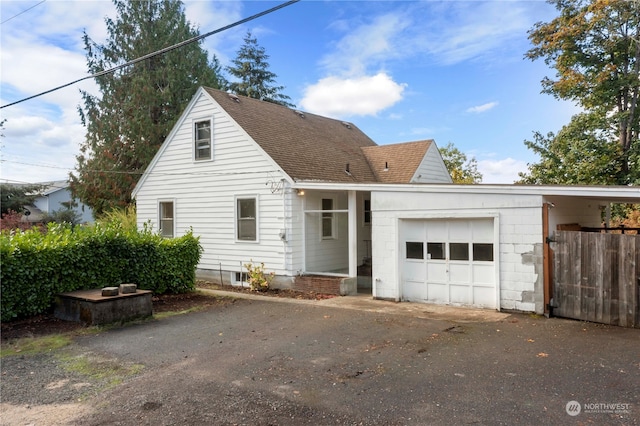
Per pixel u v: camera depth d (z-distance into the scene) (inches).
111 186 928.9
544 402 171.3
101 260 390.9
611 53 663.1
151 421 160.4
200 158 580.1
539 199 335.6
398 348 252.5
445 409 166.6
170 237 617.6
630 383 189.9
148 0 1007.0
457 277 383.2
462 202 372.5
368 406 170.7
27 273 332.5
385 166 676.7
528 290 340.5
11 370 222.5
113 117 964.0
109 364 231.0
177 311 379.9
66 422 161.3
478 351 243.6
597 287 312.2
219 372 214.7
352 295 459.8
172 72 973.2
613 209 781.3
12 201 1330.0
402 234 413.1
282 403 174.9
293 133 613.3
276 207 500.4
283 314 359.6
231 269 546.6
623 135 678.5
